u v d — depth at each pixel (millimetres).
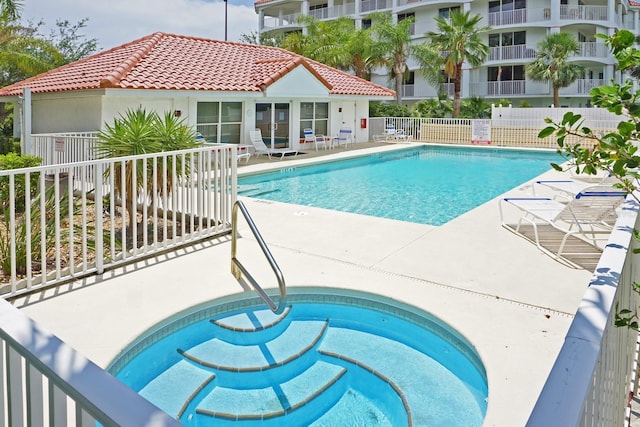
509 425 3285
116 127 7734
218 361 4441
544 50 32500
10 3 18641
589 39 37656
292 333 4992
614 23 35969
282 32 46469
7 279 5586
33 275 5676
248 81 18047
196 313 5160
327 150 20797
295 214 9266
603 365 1865
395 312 5320
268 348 4684
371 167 18125
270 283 5711
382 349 4758
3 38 24719
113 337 4426
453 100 32750
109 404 1386
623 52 2471
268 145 19422
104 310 4969
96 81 14391
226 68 18875
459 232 8023
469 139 24500
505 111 24719
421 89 39375
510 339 4426
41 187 5375
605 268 2367
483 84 37406
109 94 13984
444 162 19594
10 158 9039
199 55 19438
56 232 5500
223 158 7574
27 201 5223
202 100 16938
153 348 4711
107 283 5676
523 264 6414
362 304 5531
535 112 24125
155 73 15977
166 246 6801
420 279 5883
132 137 7355
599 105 2553
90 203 9242
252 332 4938
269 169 15445
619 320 2324
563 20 34875
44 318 4770
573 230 8156
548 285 5688
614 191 7117
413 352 4707
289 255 6785
